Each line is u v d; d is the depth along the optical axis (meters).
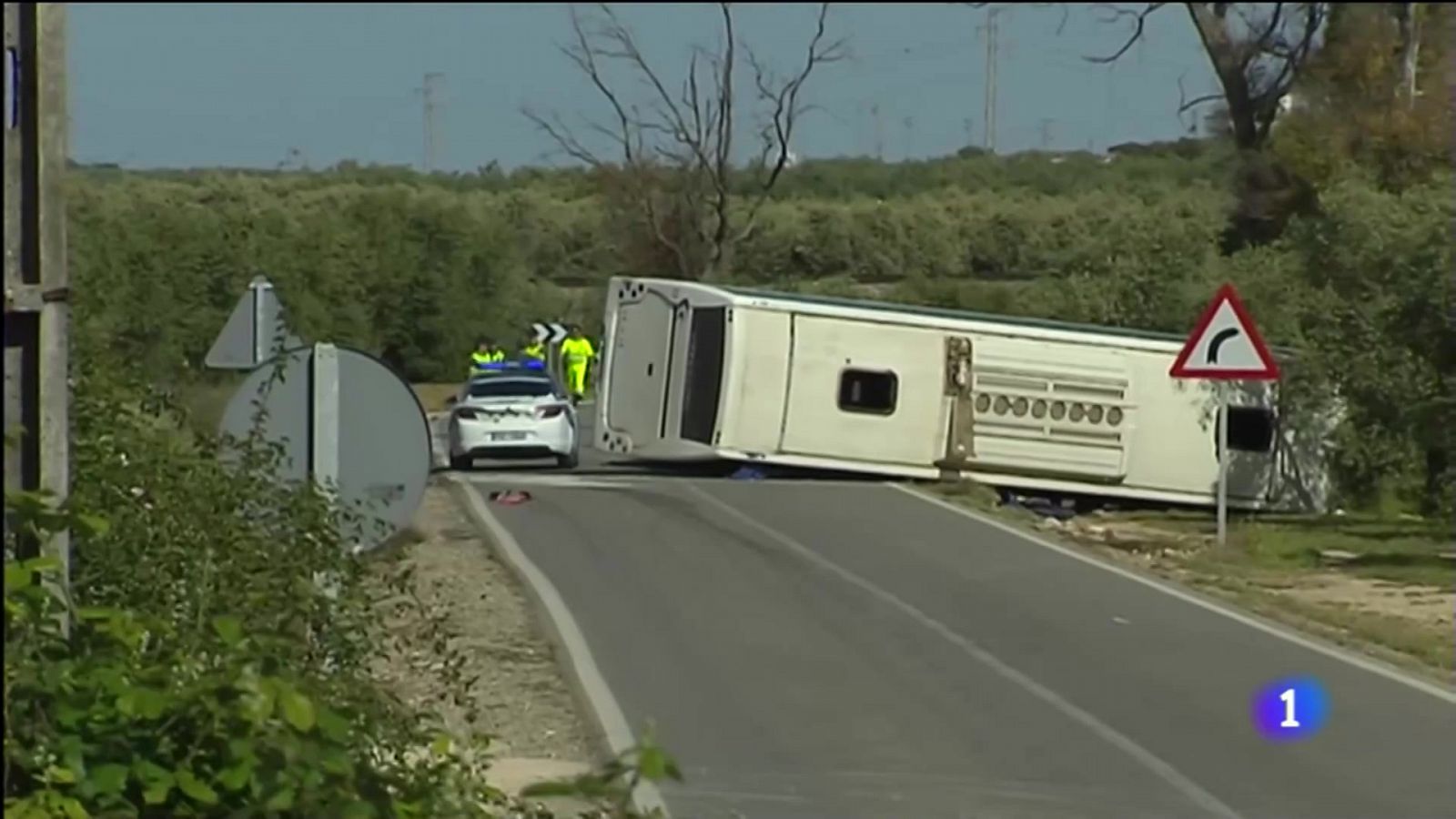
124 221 96.19
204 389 40.91
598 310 156.38
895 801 28.50
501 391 91.56
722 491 78.31
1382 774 30.70
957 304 130.50
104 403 28.44
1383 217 86.94
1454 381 82.62
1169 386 90.12
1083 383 89.06
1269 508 90.12
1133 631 45.12
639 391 89.50
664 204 143.00
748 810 27.80
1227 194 125.31
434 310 147.12
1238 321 59.84
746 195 149.88
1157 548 66.94
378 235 146.25
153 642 17.66
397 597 39.66
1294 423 89.81
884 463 87.12
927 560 57.72
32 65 17.70
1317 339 88.44
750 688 37.41
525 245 170.00
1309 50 122.88
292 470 26.19
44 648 16.36
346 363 26.48
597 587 50.78
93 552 23.44
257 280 37.31
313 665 20.12
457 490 78.00
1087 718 34.91
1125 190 169.25
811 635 43.72
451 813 17.61
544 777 29.55
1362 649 43.06
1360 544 69.31
